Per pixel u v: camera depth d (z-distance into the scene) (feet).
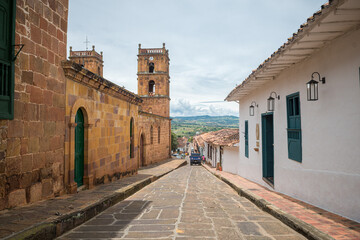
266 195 22.62
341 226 13.35
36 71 17.21
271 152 31.45
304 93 19.92
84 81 23.73
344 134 15.11
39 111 17.53
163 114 125.39
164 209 19.10
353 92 14.32
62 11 20.48
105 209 18.90
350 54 14.48
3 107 14.29
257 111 33.68
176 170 74.28
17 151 15.48
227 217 16.75
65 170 20.83
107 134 30.37
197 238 12.77
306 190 19.54
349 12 12.34
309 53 18.80
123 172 36.42
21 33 15.80
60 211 14.96
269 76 26.66
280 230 14.01
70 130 21.53
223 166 60.90
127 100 37.60
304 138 19.89
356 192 14.12
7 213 14.16
